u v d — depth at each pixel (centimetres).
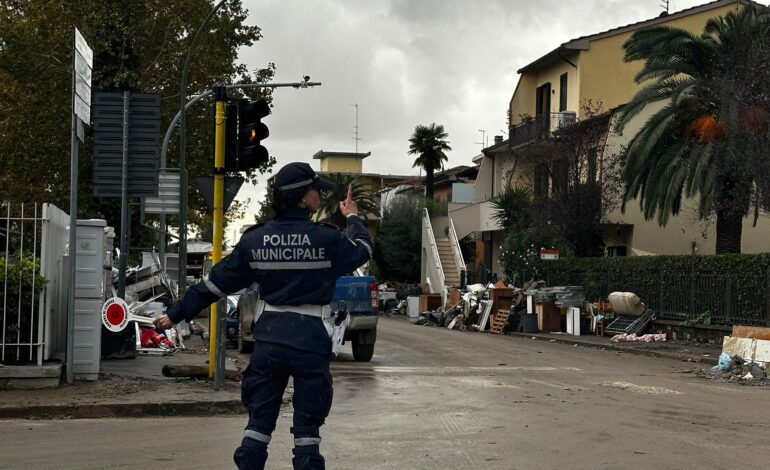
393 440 863
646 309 2659
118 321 1180
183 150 2164
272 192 531
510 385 1369
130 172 1384
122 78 3197
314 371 510
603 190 3322
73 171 1155
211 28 3406
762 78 2273
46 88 3209
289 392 1241
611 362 1903
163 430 922
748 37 2561
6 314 1138
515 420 996
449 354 2014
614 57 3962
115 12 3253
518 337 2888
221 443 841
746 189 2445
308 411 511
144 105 1373
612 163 3269
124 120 1359
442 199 6122
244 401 529
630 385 1398
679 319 2534
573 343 2569
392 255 5284
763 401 1228
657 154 2717
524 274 3481
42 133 3188
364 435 893
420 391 1283
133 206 3042
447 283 4581
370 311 1794
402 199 5438
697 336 2420
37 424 959
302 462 507
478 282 4353
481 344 2372
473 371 1617
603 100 3953
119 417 1016
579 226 3331
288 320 512
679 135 2720
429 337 2611
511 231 3669
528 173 3791
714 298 2386
